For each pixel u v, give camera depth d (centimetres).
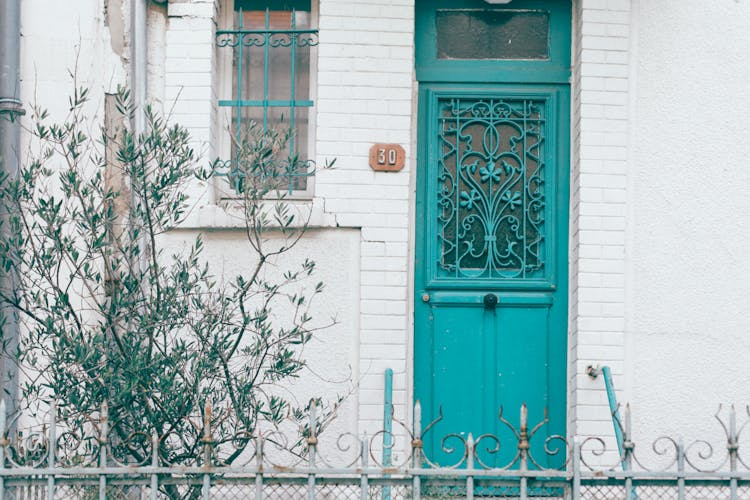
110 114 591
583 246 587
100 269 570
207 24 598
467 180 618
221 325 506
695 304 586
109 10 596
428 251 613
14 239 489
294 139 617
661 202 590
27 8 591
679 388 583
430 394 610
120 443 482
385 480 450
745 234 589
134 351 472
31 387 488
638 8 598
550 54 623
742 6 598
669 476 446
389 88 593
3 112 574
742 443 582
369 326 582
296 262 588
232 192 614
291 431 573
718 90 595
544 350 612
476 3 627
